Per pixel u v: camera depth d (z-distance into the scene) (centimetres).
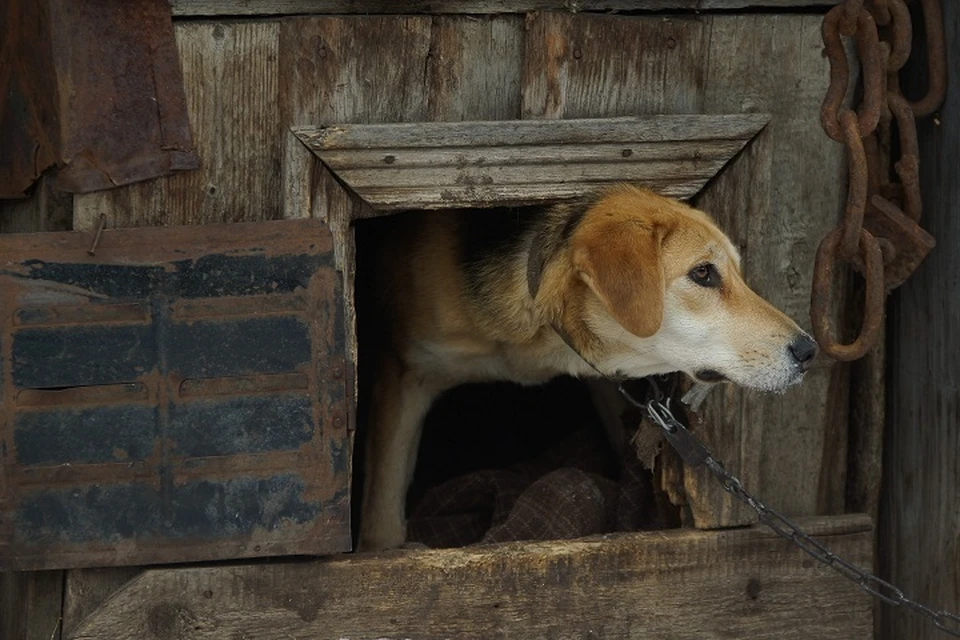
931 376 391
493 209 393
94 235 326
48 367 326
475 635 357
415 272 404
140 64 328
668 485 383
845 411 412
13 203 364
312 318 335
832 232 348
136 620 336
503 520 442
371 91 343
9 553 326
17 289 324
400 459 429
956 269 376
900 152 386
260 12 340
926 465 396
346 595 348
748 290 354
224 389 334
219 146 338
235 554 336
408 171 339
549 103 351
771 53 373
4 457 324
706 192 368
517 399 546
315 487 338
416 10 347
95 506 329
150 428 331
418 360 420
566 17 348
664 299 344
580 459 479
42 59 327
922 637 402
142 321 330
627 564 366
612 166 353
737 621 377
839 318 401
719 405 373
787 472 403
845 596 386
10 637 364
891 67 361
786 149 380
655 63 360
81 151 326
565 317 366
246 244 332
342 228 341
